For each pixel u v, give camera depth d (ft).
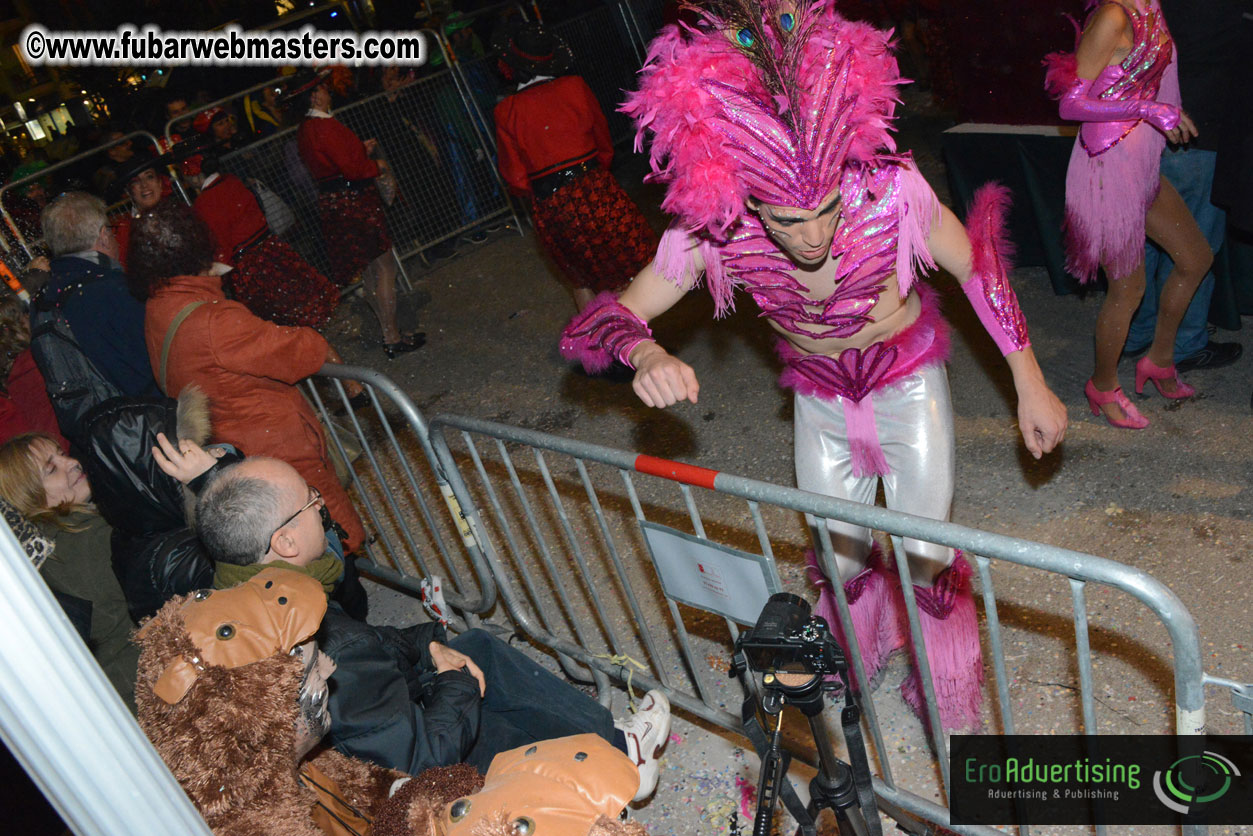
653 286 7.59
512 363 19.39
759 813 4.56
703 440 14.65
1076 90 10.36
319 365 10.63
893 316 7.50
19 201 24.35
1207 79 10.84
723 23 6.29
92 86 31.96
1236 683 4.71
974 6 14.08
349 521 11.12
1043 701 8.64
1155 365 12.00
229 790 4.65
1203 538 9.98
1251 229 10.44
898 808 7.38
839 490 8.26
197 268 10.41
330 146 19.34
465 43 27.07
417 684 7.39
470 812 4.63
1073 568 4.87
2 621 2.91
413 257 27.17
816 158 6.11
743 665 4.95
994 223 7.29
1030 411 7.33
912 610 6.05
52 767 3.15
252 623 5.01
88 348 10.72
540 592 12.04
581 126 16.10
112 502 8.80
